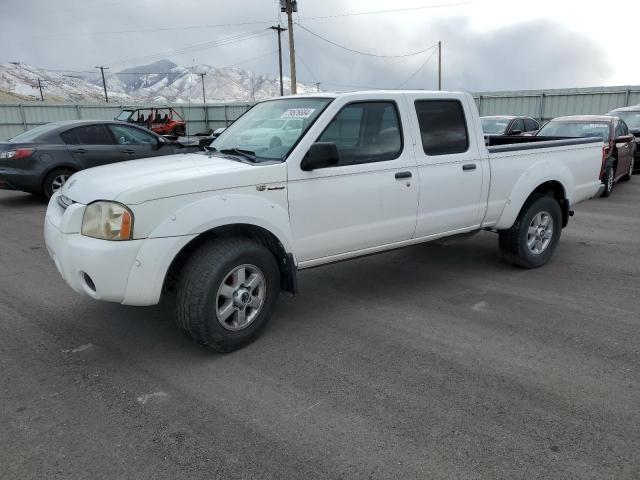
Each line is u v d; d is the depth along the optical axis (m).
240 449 2.65
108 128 10.08
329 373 3.43
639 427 2.79
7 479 2.44
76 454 2.62
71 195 3.69
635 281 5.27
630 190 11.12
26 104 30.67
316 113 4.05
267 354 3.71
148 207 3.26
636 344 3.81
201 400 3.11
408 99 4.49
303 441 2.71
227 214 3.50
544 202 5.55
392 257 6.23
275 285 3.88
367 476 2.45
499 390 3.18
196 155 4.35
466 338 3.94
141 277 3.29
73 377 3.39
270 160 3.88
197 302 3.47
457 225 4.95
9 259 6.14
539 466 2.50
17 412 2.99
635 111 13.69
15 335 4.04
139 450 2.65
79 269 3.33
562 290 5.00
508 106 26.64
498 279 5.36
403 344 3.85
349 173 4.09
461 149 4.85
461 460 2.55
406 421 2.87
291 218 3.85
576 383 3.25
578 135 10.44
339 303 4.71
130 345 3.87
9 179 9.13
